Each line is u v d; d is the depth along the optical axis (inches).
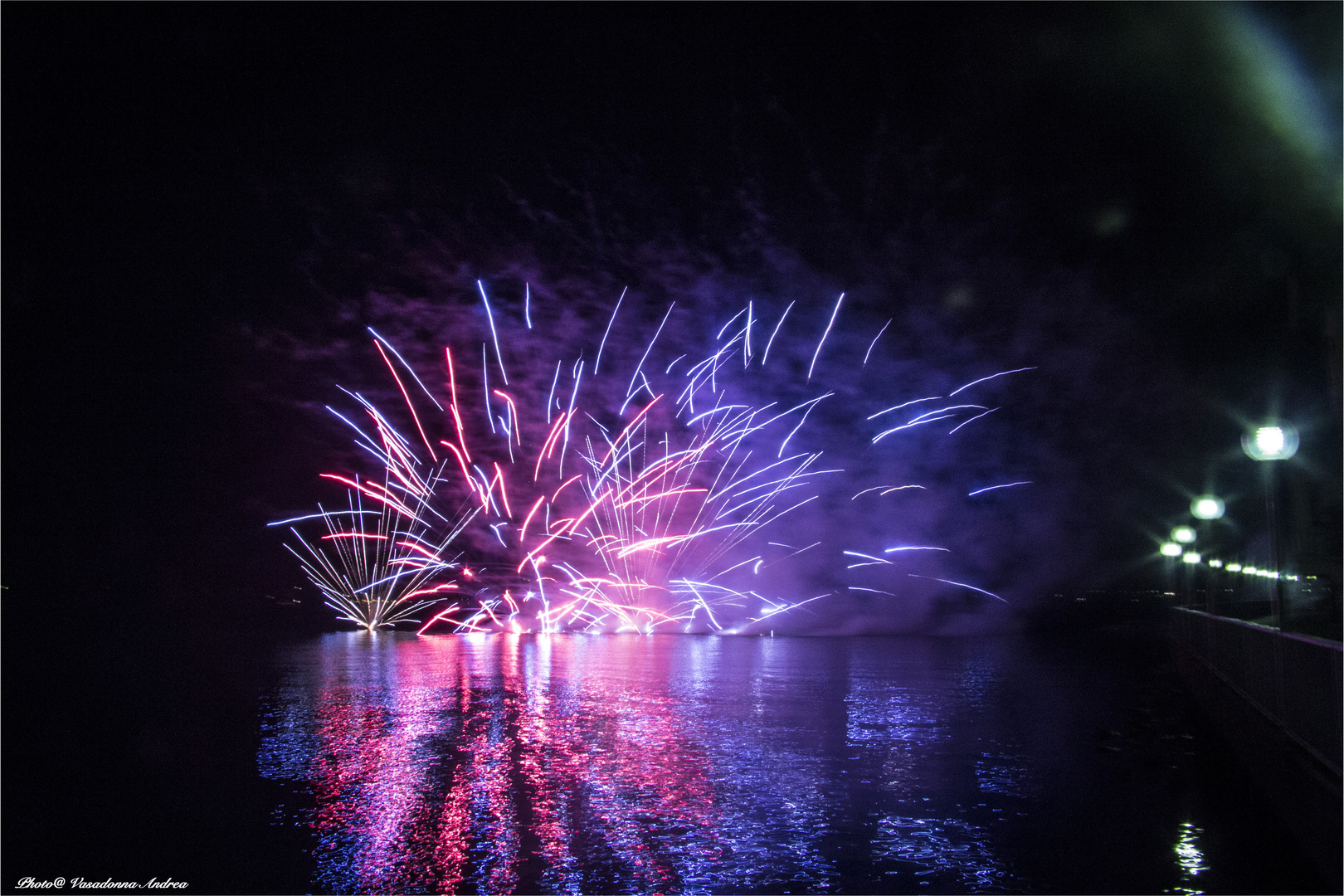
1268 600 965.8
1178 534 853.8
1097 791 324.8
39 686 624.7
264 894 226.1
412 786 331.6
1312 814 246.4
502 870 241.1
